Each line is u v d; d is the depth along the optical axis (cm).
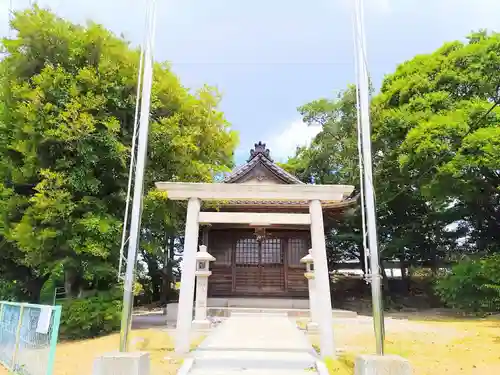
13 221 1117
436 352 815
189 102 1357
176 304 1510
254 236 1931
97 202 1107
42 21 1125
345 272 2678
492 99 1603
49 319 504
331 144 2303
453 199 1880
